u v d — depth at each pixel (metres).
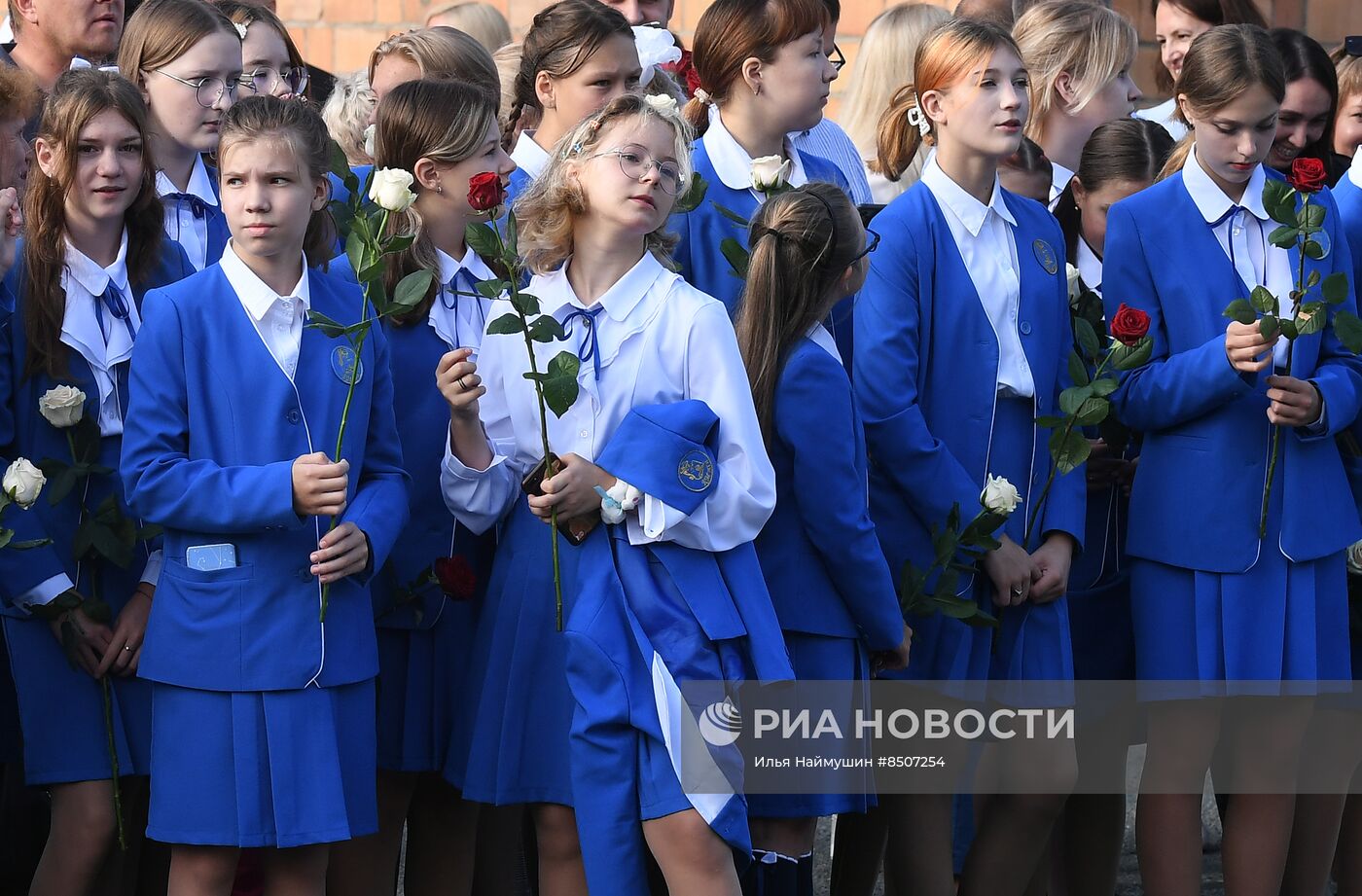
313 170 9.88
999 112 11.21
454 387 10.04
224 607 9.54
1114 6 19.11
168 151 11.80
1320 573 11.98
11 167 10.32
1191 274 11.92
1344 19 19.41
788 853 10.34
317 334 9.94
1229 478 11.75
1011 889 11.61
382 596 10.70
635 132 9.88
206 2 12.84
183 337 9.73
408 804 10.94
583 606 9.52
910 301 11.20
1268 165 14.15
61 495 10.01
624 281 10.00
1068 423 11.12
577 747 9.34
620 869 9.23
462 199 10.94
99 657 10.19
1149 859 12.11
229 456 9.71
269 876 9.73
